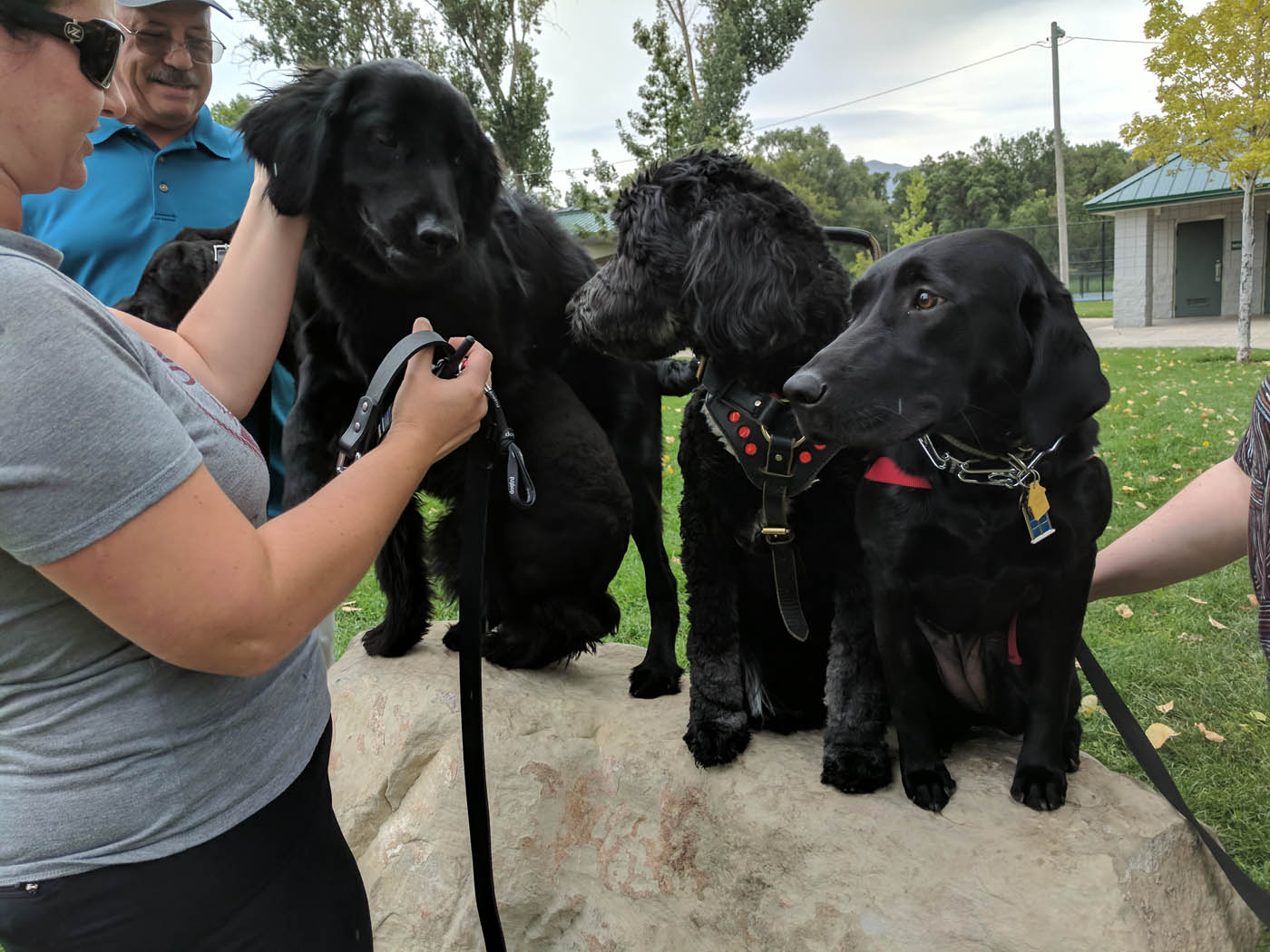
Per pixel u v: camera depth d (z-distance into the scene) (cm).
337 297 219
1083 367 170
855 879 196
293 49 2353
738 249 214
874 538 188
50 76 107
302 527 116
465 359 151
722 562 228
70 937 115
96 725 112
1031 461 176
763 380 218
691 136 1778
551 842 248
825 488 207
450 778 249
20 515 94
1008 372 174
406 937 249
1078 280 4025
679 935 226
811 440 188
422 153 201
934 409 171
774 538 208
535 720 255
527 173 2362
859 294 187
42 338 95
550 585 251
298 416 233
